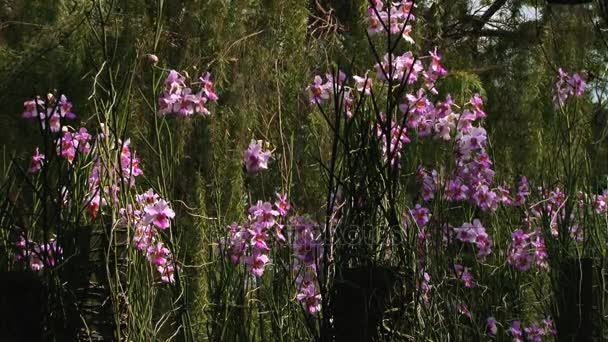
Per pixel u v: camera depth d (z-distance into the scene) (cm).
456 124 427
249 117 577
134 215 362
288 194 420
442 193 411
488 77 790
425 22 748
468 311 424
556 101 493
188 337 373
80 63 579
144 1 589
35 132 577
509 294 479
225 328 385
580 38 659
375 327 326
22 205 407
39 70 591
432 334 366
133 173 386
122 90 356
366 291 324
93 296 357
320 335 330
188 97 402
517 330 459
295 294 399
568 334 421
